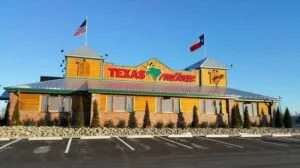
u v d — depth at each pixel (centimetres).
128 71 3522
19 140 2033
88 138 2169
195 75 3838
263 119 3650
